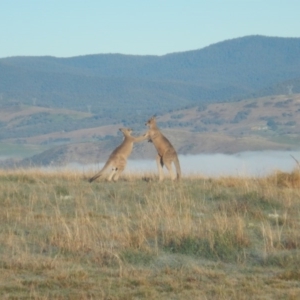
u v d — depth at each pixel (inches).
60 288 926.4
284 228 1254.3
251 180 1726.1
